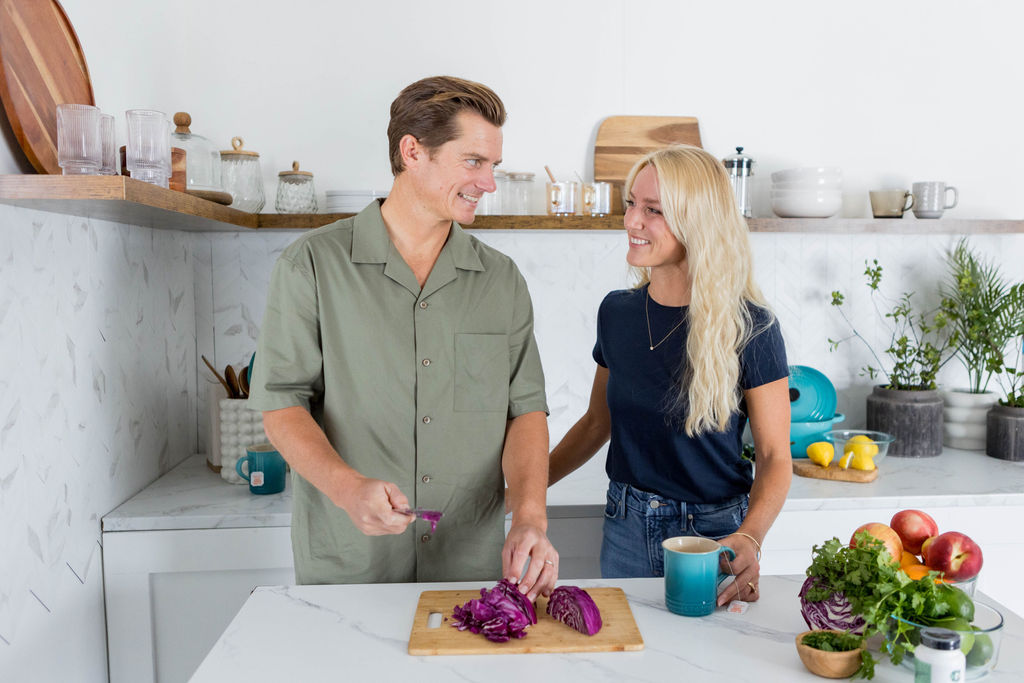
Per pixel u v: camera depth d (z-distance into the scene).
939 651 0.92
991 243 2.65
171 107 2.34
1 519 1.44
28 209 1.53
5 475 1.45
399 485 1.42
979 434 2.54
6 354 1.45
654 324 1.58
